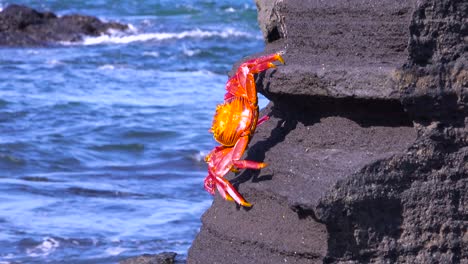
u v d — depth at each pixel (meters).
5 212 29.47
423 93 13.85
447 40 13.95
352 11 14.53
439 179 14.20
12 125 45.62
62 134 43.59
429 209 14.20
